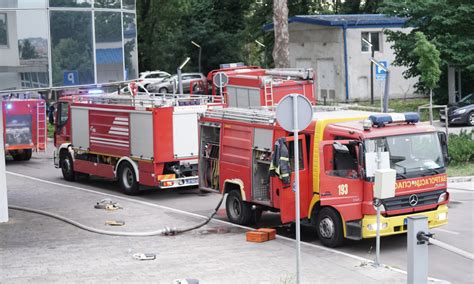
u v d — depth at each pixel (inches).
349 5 3646.7
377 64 1637.6
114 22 1162.6
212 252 933.8
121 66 1180.5
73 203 1327.5
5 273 833.5
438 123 2219.5
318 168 949.2
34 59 1063.0
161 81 3233.3
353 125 938.7
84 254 927.7
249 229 1081.4
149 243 993.5
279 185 989.8
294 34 3051.2
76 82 1109.1
